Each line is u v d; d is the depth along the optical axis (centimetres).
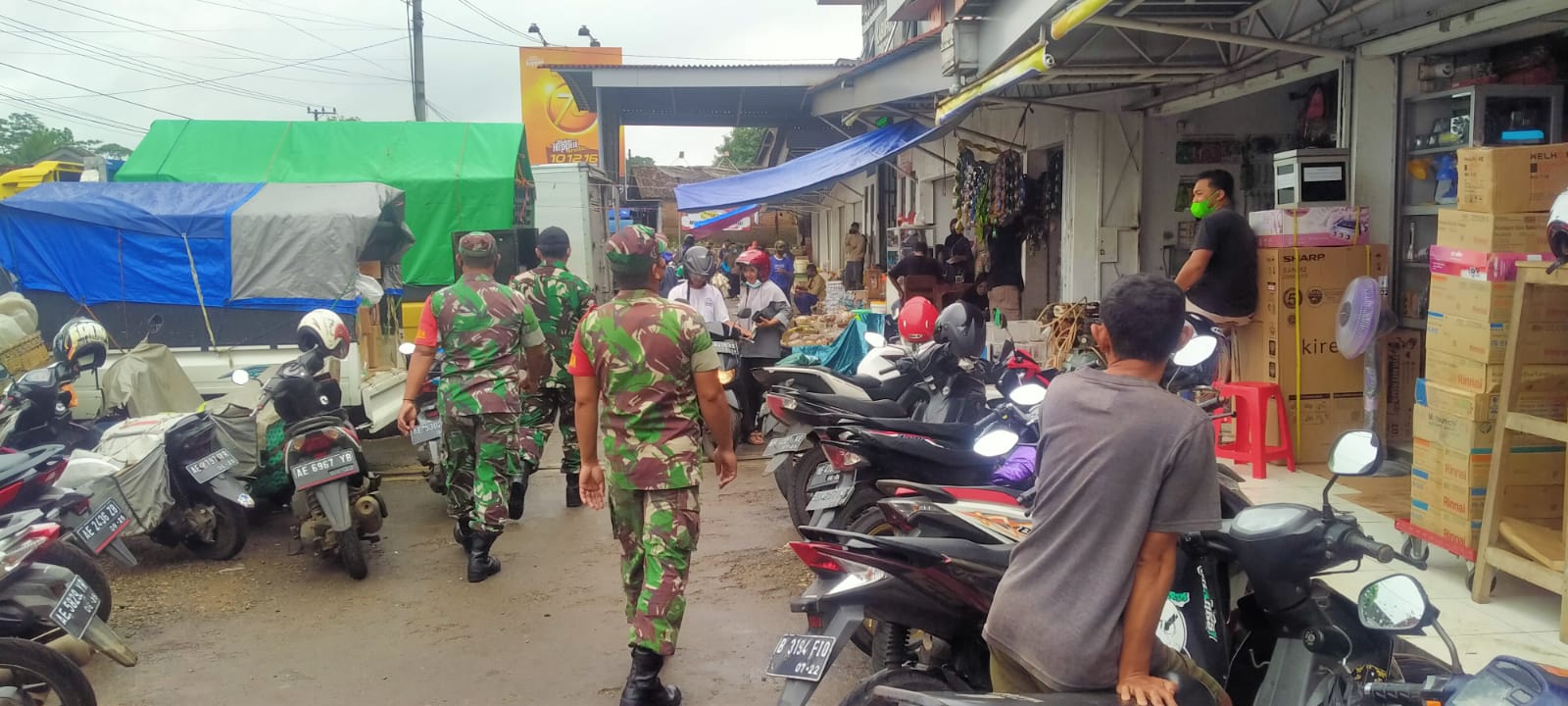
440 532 637
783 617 484
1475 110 577
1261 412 601
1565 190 340
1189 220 982
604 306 395
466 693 408
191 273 760
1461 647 370
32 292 767
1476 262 409
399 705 399
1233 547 272
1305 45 650
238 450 600
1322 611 270
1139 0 643
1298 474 611
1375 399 554
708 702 398
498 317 545
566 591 525
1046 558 232
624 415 386
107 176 1254
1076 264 992
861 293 1800
